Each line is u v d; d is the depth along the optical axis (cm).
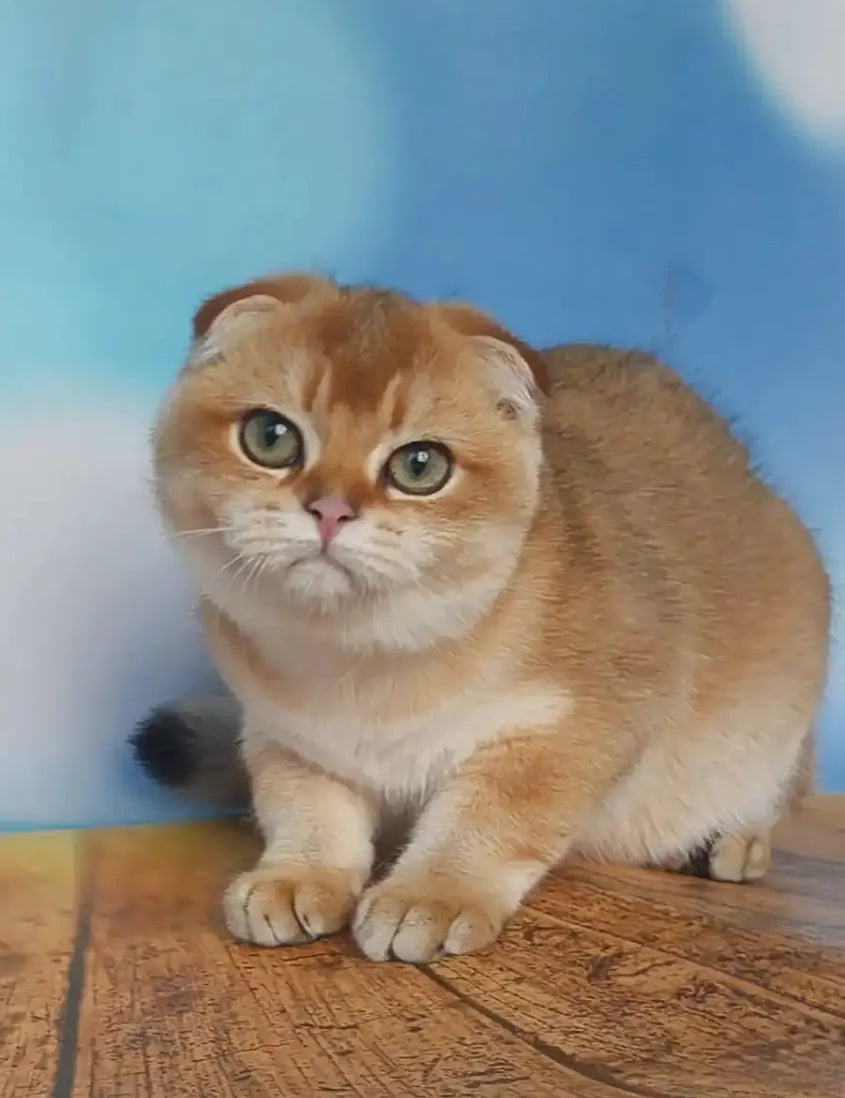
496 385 111
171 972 99
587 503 125
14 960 102
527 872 115
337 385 104
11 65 145
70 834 146
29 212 146
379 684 112
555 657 115
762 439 166
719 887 127
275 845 119
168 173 150
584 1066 80
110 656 151
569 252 161
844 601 167
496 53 158
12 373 147
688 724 131
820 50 167
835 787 169
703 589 131
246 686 118
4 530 148
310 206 153
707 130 164
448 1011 90
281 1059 81
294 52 152
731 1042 84
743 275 166
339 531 100
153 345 150
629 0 162
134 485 150
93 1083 78
